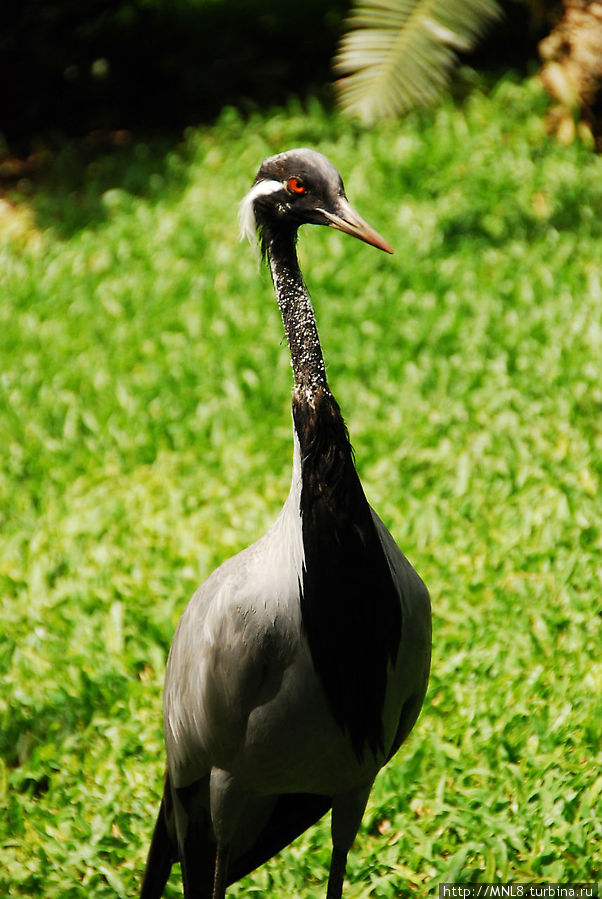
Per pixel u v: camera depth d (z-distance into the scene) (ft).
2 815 25.54
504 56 64.90
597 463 34.30
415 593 19.77
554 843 22.54
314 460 18.57
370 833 24.25
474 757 24.94
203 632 19.63
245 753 19.44
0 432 40.50
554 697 26.22
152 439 38.88
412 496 34.68
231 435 38.81
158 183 57.06
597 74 56.39
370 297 45.01
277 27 69.56
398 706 19.77
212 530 34.19
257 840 22.38
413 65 46.47
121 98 67.36
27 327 46.55
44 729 27.81
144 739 26.71
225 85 67.51
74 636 30.48
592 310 42.34
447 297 44.57
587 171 53.31
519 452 35.42
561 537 31.48
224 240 51.08
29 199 59.36
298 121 60.23
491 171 52.90
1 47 65.87
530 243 48.42
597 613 28.71
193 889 21.75
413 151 54.80
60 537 34.78
